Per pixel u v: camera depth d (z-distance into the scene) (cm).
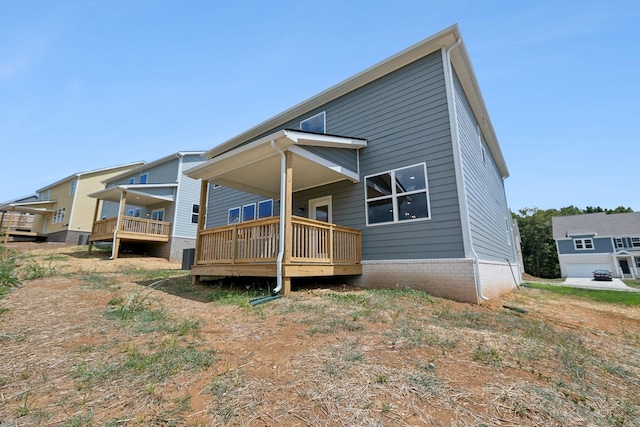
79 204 2175
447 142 691
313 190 912
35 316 419
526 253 3866
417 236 699
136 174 2102
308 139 643
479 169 934
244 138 1194
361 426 181
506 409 204
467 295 609
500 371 267
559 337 401
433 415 194
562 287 1296
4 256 795
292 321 400
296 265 583
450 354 302
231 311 455
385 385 230
